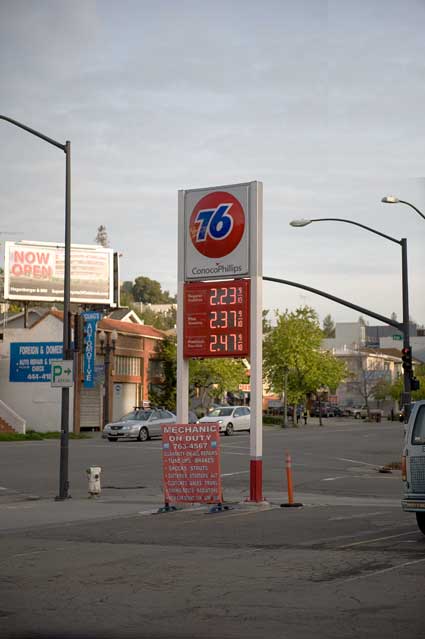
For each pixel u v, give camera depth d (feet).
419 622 27.07
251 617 28.25
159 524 56.13
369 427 237.04
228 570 37.19
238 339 68.33
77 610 29.71
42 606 30.40
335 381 271.69
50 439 170.81
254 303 67.77
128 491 82.84
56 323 194.39
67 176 75.51
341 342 478.59
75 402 190.08
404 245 115.44
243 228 68.59
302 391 264.52
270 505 67.36
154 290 623.36
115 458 116.16
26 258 208.85
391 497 77.66
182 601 30.99
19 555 42.78
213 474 64.03
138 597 31.81
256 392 67.92
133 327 222.07
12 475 95.20
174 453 65.31
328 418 353.10
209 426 64.39
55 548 45.29
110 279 218.59
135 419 162.40
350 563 38.22
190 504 66.95
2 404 179.01
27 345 189.98
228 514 61.46
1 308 271.90
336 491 82.94
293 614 28.53
